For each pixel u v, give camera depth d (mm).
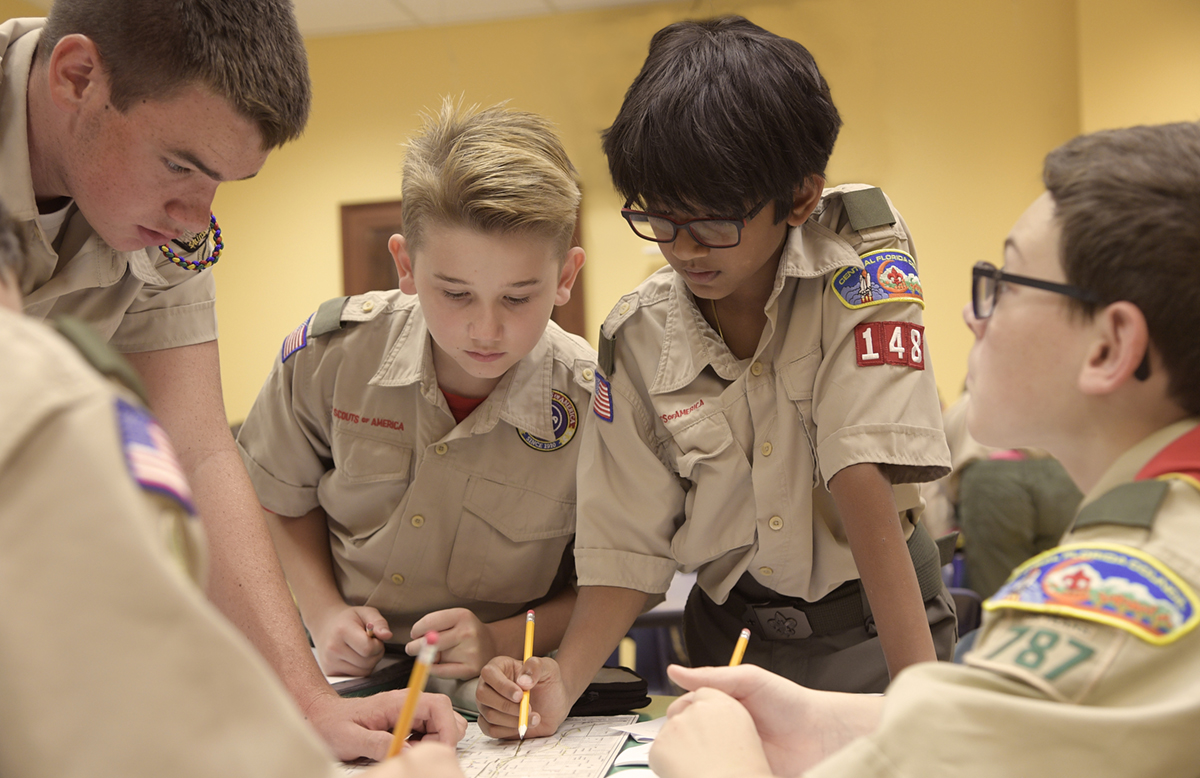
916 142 4227
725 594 1274
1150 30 3953
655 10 4355
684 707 853
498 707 1117
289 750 450
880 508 1057
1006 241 759
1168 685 584
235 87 993
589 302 4234
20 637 409
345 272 4707
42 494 423
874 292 1107
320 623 1461
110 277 1209
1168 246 651
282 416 1515
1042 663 607
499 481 1448
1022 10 4164
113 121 1009
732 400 1215
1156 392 676
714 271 1102
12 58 1070
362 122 4688
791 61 1090
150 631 422
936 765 596
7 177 1072
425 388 1421
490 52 4535
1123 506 642
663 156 1051
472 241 1202
